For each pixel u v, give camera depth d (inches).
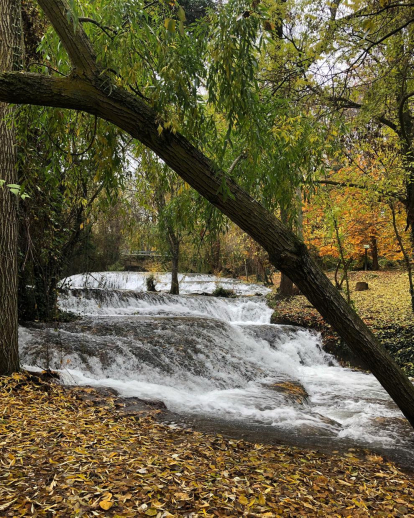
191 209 176.9
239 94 127.5
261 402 294.8
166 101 121.3
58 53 155.3
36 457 136.6
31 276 406.0
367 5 256.4
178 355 358.0
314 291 132.6
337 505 134.3
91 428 181.5
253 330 487.2
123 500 111.1
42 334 352.5
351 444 222.4
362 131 405.7
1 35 222.4
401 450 220.1
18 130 171.2
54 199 370.0
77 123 163.8
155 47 134.0
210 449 175.6
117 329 403.5
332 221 494.9
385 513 132.8
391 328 481.7
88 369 306.8
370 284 738.8
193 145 129.7
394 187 430.9
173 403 266.7
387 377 140.5
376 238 841.5
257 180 170.1
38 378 247.8
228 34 120.5
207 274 1124.5
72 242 423.8
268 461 171.2
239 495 125.9
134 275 928.3
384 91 336.8
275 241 129.0
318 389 376.2
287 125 164.1
